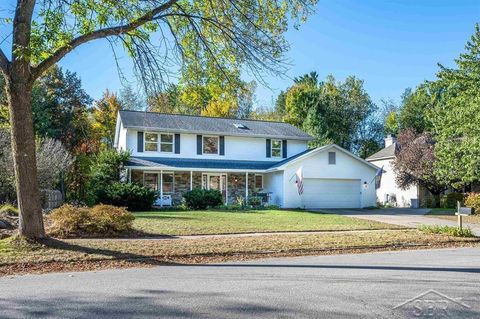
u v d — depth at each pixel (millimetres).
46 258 8648
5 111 15141
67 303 5590
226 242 11047
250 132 30312
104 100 41344
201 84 12000
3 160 20656
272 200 29047
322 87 54500
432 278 7188
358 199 29344
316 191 28344
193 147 29078
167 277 7309
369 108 54312
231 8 11117
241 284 6727
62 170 26797
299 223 16531
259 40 11203
